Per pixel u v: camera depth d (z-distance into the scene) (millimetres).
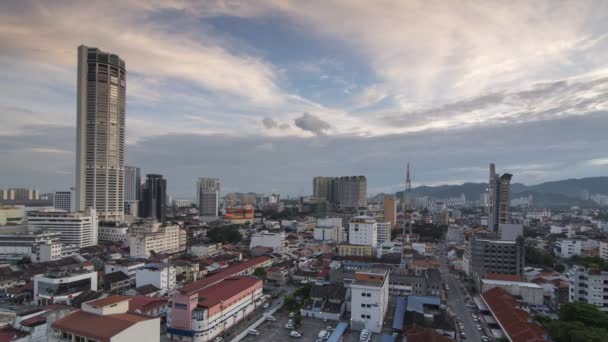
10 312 119688
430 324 122250
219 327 119312
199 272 199500
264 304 151625
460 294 177750
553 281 182000
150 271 160750
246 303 138125
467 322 136000
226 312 123375
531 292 158250
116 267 182500
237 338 114062
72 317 88188
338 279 183625
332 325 130625
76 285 146875
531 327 113312
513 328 115938
